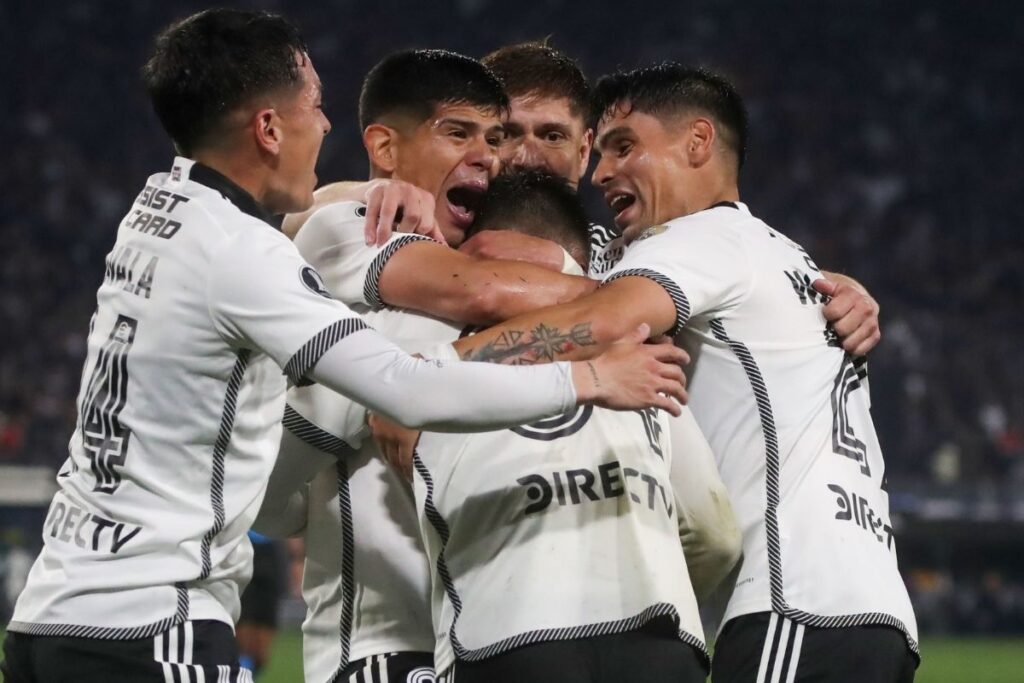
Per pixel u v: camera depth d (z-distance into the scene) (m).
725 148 8.47
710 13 72.06
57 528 6.73
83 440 6.80
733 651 7.28
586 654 6.43
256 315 6.45
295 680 22.88
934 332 51.78
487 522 6.61
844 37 70.69
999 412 47.28
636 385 6.36
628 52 70.81
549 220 7.71
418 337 7.29
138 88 63.12
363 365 6.37
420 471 6.86
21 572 29.78
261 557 19.12
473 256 7.48
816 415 7.57
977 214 61.94
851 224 60.50
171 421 6.59
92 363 6.88
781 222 60.66
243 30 7.06
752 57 69.81
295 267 6.56
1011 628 37.84
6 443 41.34
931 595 38.00
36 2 65.00
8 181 56.88
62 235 54.94
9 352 48.31
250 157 7.08
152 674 6.36
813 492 7.39
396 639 7.59
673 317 7.01
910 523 38.25
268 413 6.85
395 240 7.43
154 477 6.57
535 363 6.70
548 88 9.38
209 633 6.54
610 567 6.52
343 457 7.72
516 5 71.12
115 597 6.43
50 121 60.91
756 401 7.47
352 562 7.66
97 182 58.00
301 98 7.16
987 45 70.62
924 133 66.06
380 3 70.38
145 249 6.78
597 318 6.75
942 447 43.88
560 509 6.57
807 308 7.81
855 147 64.81
